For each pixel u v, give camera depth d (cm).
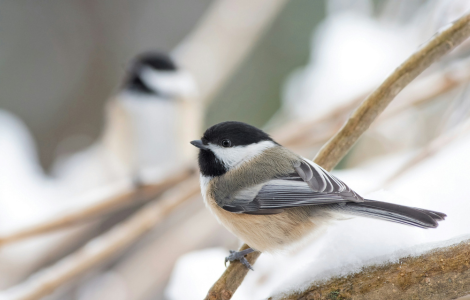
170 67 974
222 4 1149
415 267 361
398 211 397
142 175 906
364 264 375
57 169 1168
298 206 472
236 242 794
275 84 1266
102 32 1494
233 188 509
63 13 1491
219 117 1268
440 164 558
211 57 1098
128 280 852
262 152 530
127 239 686
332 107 779
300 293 382
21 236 705
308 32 1273
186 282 619
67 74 1472
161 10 1509
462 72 692
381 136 848
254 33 1113
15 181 1039
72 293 934
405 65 450
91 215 764
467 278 351
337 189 447
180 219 957
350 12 1093
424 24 781
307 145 791
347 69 1000
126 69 1008
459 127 578
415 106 732
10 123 1153
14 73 1445
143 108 945
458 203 464
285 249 503
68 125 1448
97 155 1072
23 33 1470
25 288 627
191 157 983
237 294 585
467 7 708
